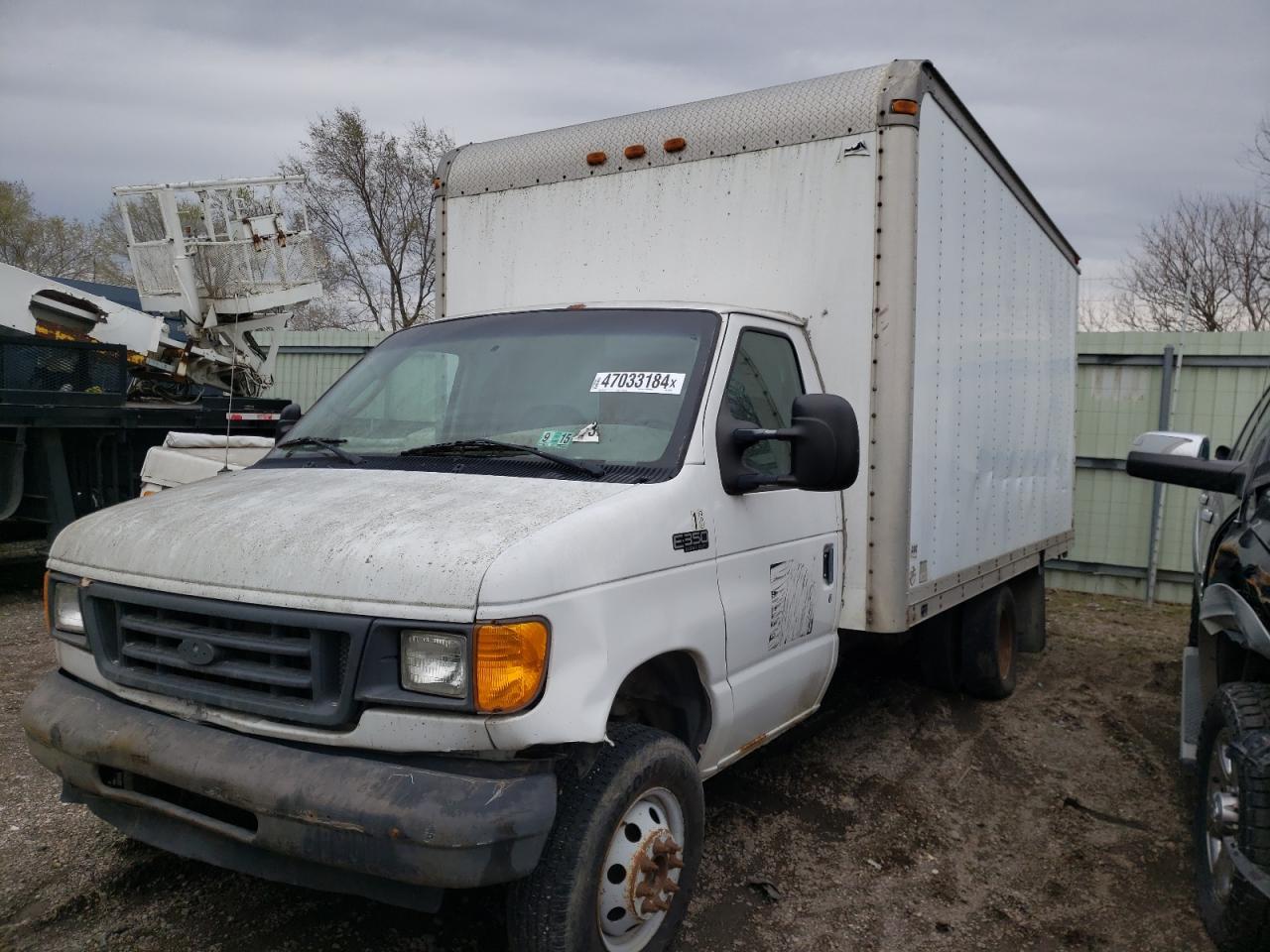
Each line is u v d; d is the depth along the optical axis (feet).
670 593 10.71
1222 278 87.61
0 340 27.81
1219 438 36.91
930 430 16.28
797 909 12.92
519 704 8.67
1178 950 12.32
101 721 10.09
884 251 14.84
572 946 9.26
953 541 17.80
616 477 11.01
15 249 119.96
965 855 14.85
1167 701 23.61
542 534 9.30
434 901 8.87
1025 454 22.95
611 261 17.30
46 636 25.02
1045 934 12.64
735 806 16.06
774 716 13.43
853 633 17.85
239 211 40.42
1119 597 38.14
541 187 18.08
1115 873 14.44
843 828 15.52
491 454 11.62
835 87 15.43
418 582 8.79
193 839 9.87
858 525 15.01
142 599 9.99
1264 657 11.77
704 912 12.67
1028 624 26.66
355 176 96.89
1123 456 37.99
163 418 32.48
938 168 16.15
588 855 9.38
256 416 35.55
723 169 16.20
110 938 11.35
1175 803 17.11
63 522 29.58
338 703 8.89
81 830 13.94
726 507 11.93
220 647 9.50
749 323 13.56
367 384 13.94
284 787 8.76
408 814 8.39
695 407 11.93
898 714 21.43
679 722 11.91
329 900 12.35
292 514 10.07
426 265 98.73
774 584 12.91
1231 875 11.28
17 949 11.08
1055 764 18.95
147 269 40.04
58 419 28.99
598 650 9.50
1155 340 37.37
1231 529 13.39
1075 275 28.66
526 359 13.20
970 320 18.38
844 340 15.17
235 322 40.78
